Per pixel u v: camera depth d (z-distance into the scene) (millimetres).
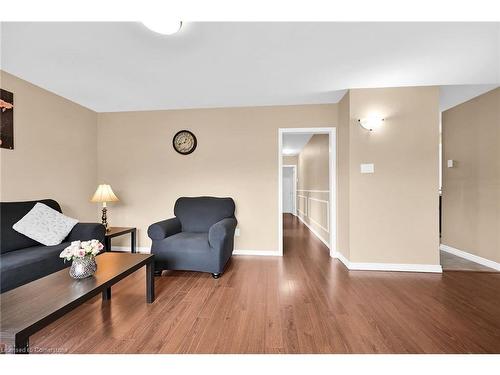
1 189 2404
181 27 1718
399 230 2814
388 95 2822
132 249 3320
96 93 3000
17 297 1291
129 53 2074
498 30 1751
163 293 2178
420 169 2789
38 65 2285
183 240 2607
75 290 1380
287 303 1986
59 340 1481
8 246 2127
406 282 2455
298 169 8180
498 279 2553
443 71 2406
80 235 2516
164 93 3008
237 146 3545
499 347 1447
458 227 3473
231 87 2822
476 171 3184
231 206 3209
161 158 3678
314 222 5211
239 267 2918
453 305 1968
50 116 2936
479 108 3131
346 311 1859
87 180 3547
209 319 1735
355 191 2873
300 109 3449
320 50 2027
